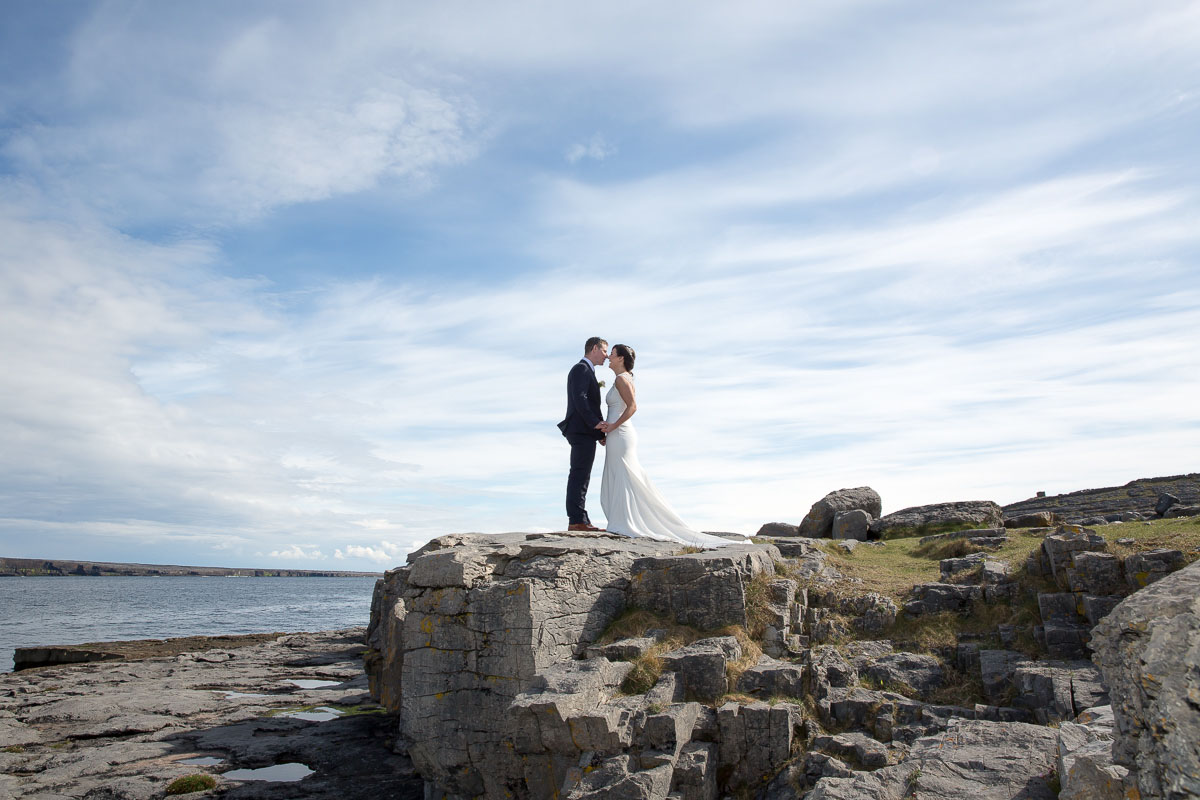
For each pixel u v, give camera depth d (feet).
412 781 47.78
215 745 57.26
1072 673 32.14
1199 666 14.14
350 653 116.57
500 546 43.34
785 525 79.25
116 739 60.90
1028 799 21.95
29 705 75.56
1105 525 51.65
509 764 36.09
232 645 132.57
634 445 50.14
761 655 36.73
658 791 28.43
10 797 46.21
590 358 50.85
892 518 71.20
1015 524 66.03
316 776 49.08
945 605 40.50
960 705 33.32
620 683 33.96
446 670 38.99
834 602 42.01
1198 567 17.24
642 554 42.70
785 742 31.04
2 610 288.10
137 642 139.54
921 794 23.02
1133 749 15.49
